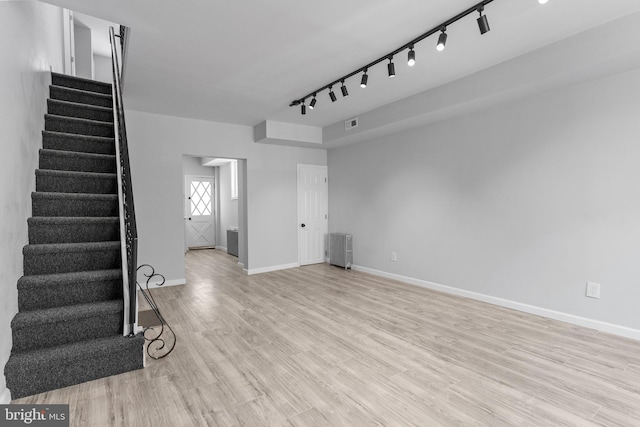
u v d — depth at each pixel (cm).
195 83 368
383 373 232
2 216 200
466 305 385
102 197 305
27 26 276
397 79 364
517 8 232
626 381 219
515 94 334
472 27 257
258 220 578
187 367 241
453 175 426
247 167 565
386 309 373
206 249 909
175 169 495
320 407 194
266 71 338
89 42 623
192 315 356
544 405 194
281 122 537
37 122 306
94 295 250
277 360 252
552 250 332
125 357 230
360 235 586
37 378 201
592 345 273
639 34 237
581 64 267
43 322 213
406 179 492
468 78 353
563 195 322
